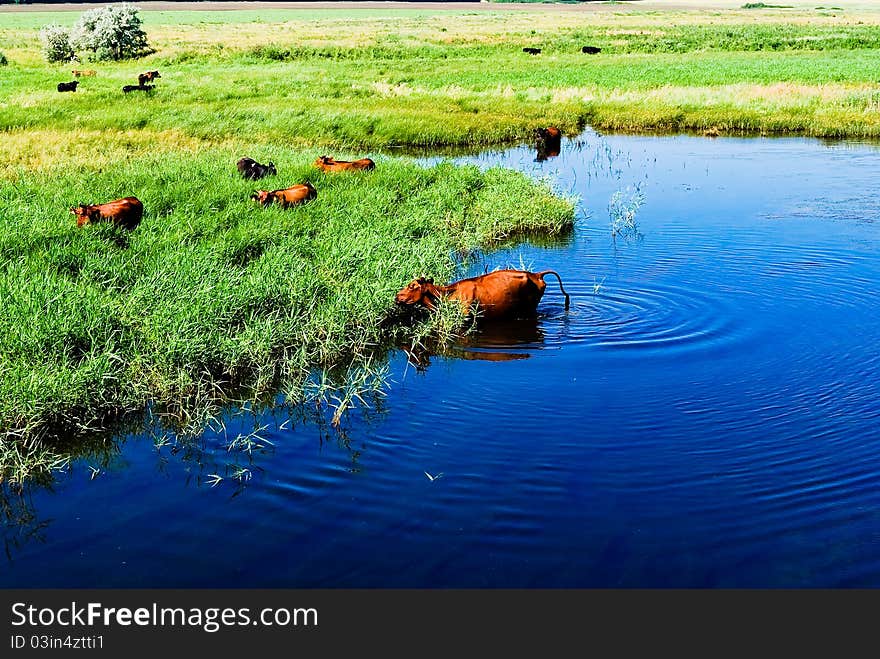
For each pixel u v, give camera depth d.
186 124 26.64
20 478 7.15
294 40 70.69
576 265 13.13
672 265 12.96
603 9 155.75
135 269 11.69
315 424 8.15
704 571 5.72
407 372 9.29
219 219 14.39
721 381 8.75
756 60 53.09
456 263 13.36
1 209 14.30
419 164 21.14
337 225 14.14
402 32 83.75
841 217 15.96
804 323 10.38
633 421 7.90
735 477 6.88
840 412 8.01
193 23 100.62
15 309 9.38
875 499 6.51
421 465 7.23
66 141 23.08
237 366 9.31
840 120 27.69
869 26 90.69
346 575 5.78
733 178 20.20
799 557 5.84
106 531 6.38
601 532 6.16
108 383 8.55
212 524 6.44
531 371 9.12
